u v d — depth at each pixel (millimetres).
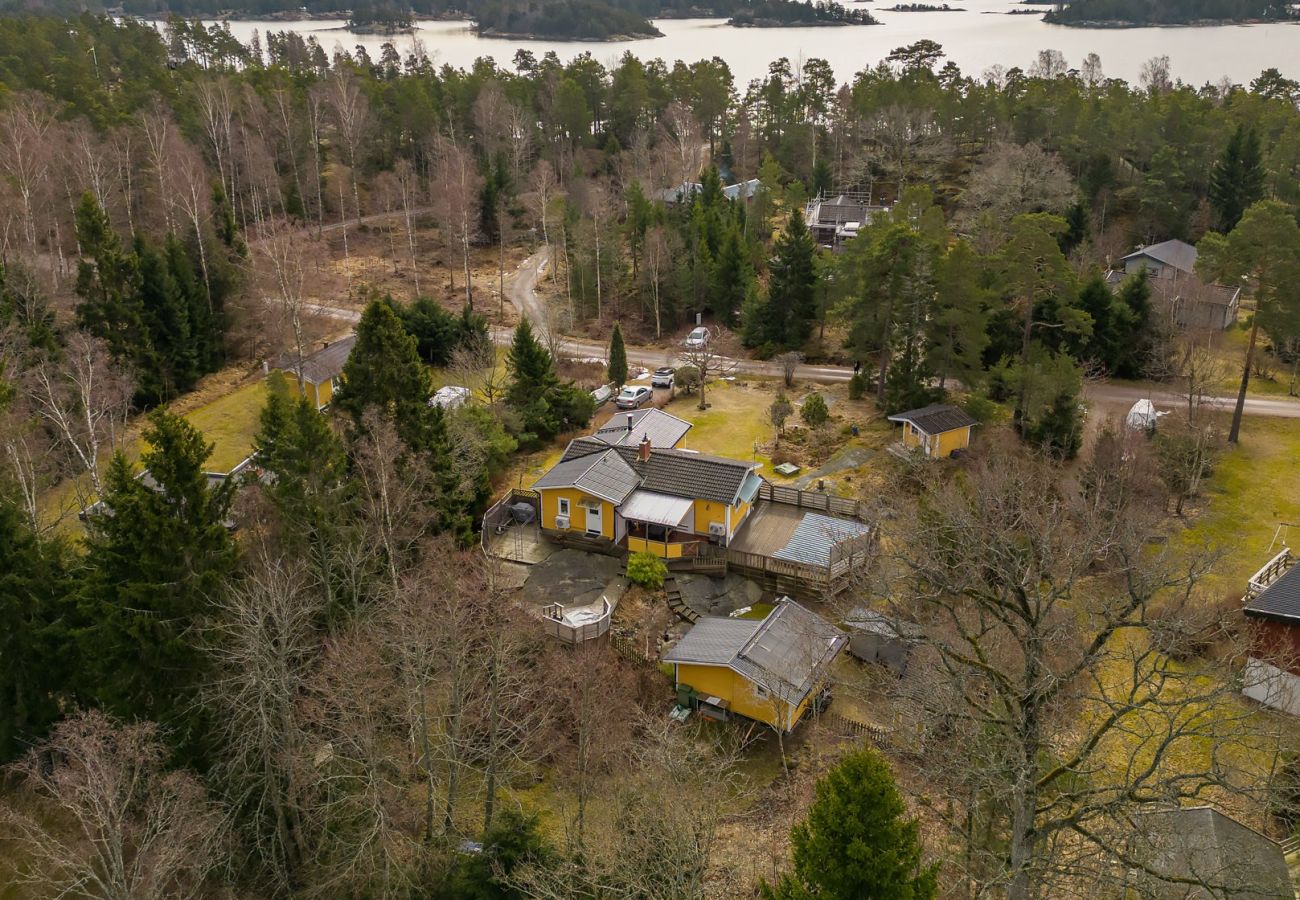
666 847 24562
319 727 30969
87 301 58094
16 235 67062
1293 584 34281
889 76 124062
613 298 84375
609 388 63469
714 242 83625
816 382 66312
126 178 80812
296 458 35625
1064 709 23734
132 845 26062
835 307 64562
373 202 106750
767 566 41875
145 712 28906
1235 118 103500
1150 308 65500
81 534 42344
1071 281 55906
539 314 81875
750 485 45344
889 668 35375
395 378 41500
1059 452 51375
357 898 26547
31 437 43219
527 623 35188
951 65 129625
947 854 26078
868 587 30359
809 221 99062
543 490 44344
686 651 35875
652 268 77500
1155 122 97438
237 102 99062
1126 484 43188
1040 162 88562
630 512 42656
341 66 119250
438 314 68062
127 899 22281
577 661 32969
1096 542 28141
